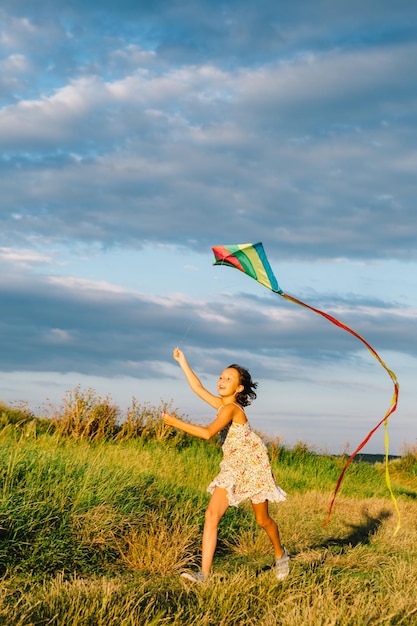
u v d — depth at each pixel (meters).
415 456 22.03
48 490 7.27
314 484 15.56
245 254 6.00
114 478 8.23
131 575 6.35
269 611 4.90
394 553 8.00
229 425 6.12
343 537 9.12
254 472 5.94
